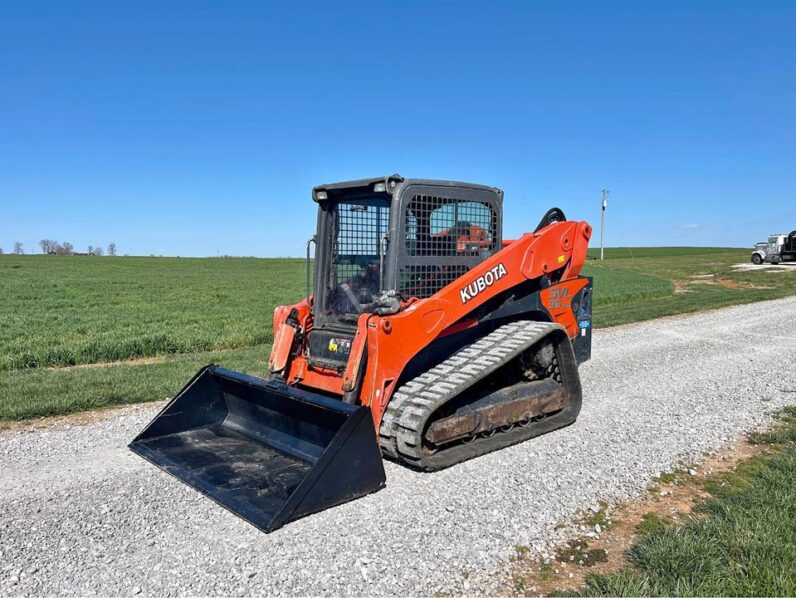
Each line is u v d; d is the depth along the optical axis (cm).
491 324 689
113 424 688
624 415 730
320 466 464
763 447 618
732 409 751
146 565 396
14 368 1088
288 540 426
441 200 599
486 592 370
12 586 372
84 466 562
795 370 956
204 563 398
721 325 1458
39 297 2831
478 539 431
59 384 840
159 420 613
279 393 545
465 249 628
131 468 557
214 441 603
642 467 566
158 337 1286
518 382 690
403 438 527
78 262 7581
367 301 588
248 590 368
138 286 3700
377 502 485
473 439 610
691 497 503
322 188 609
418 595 366
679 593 350
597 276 4091
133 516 463
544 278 704
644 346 1186
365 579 381
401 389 570
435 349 632
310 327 625
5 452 598
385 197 577
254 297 2831
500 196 662
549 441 636
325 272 624
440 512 470
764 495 479
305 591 368
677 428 679
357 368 524
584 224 746
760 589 353
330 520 455
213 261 8981
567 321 751
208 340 1317
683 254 8919
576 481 533
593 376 936
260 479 509
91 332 1513
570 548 423
